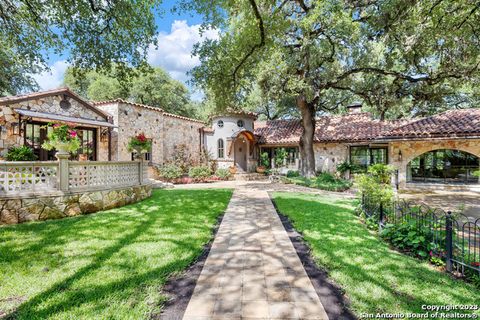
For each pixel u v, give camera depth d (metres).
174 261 3.79
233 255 4.18
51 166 6.36
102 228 5.39
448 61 9.88
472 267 3.33
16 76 15.02
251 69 11.93
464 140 11.10
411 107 22.02
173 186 13.41
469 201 9.68
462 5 7.08
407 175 14.93
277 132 20.36
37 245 4.33
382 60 13.01
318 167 17.84
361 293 2.97
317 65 13.59
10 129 9.09
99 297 2.82
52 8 7.42
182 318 2.54
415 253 4.15
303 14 12.35
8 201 5.65
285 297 2.93
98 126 11.97
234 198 9.74
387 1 8.09
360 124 17.81
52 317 2.46
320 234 5.20
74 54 8.27
